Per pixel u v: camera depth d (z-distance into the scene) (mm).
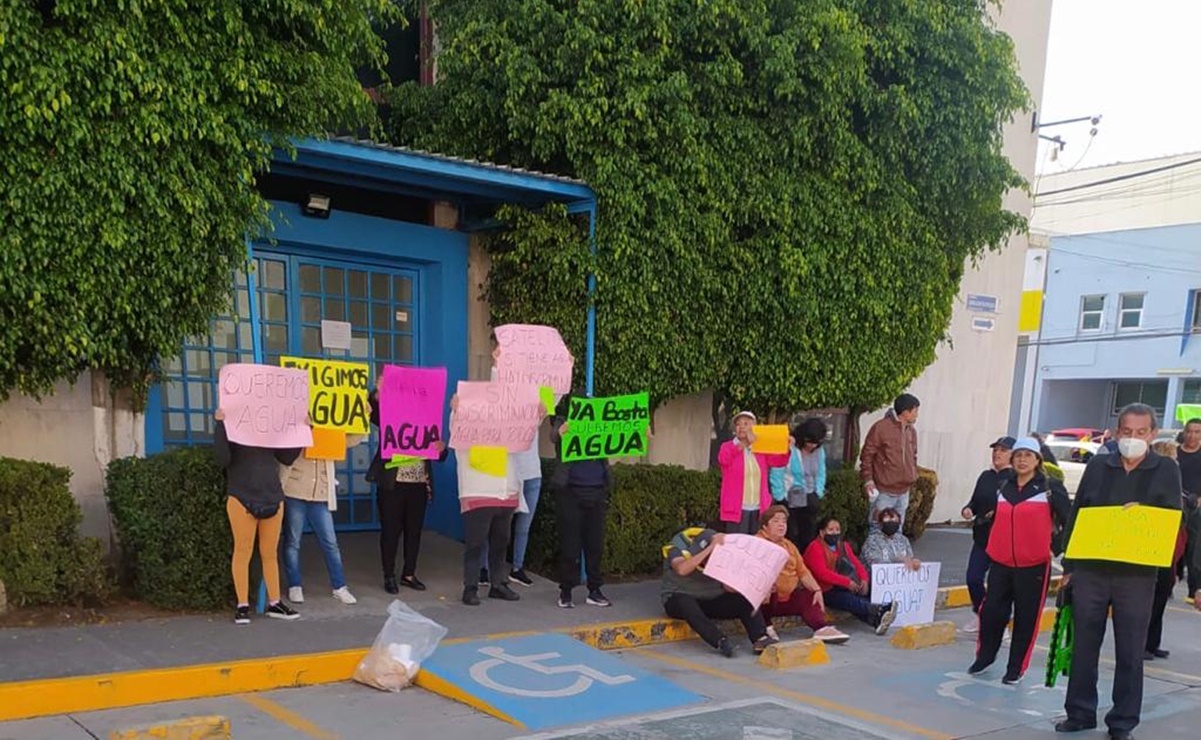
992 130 10070
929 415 12953
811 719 5133
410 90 8758
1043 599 6059
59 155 5406
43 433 6359
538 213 8266
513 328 7113
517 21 8102
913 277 9930
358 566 7770
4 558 5676
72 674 4805
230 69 5875
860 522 10102
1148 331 30406
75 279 5566
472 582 6961
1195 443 8562
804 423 8773
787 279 8844
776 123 8828
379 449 6895
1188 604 9445
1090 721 5172
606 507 7355
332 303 8430
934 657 6848
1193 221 31547
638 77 8070
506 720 4895
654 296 8258
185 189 5812
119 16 5531
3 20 5090
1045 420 33156
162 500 5996
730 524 7824
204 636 5680
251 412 5906
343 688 5387
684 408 9945
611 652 6547
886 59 9312
